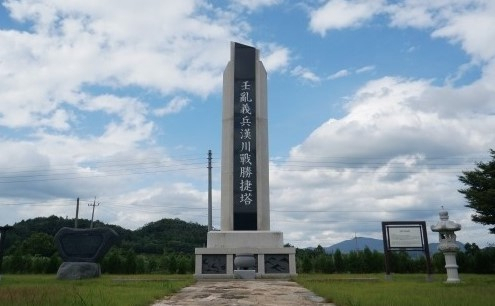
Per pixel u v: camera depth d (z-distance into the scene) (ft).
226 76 91.45
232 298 40.98
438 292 41.45
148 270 121.80
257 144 87.76
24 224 204.95
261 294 44.27
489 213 86.48
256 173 86.28
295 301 38.75
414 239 69.10
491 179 88.02
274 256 80.07
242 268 78.02
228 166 86.94
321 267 118.11
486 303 32.86
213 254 79.66
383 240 69.62
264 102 90.43
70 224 211.41
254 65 91.76
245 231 82.48
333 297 38.19
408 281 61.05
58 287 46.52
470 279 64.80
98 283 57.47
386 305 32.55
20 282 60.90
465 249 119.65
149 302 36.47
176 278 74.08
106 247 76.38
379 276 77.97
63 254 75.87
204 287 53.06
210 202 129.90
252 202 85.10
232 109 89.51
